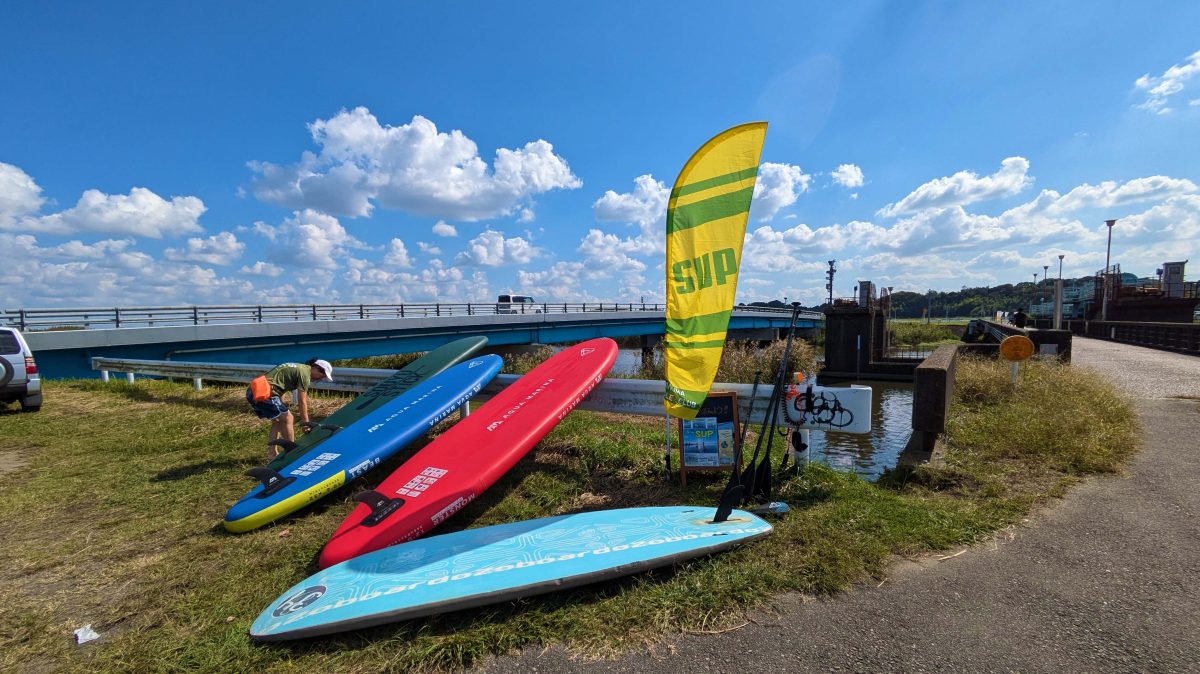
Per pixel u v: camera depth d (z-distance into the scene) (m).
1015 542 3.17
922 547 3.11
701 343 3.68
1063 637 2.28
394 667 2.21
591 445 5.20
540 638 2.37
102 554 3.43
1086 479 4.27
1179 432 5.80
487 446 4.27
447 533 3.50
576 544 3.02
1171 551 3.02
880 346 22.61
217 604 2.79
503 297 40.00
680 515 3.50
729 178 3.61
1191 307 27.86
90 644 2.49
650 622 2.46
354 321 21.41
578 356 6.20
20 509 4.25
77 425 7.48
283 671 2.22
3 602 2.88
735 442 4.34
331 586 2.69
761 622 2.45
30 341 14.27
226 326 17.98
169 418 7.68
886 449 8.02
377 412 5.54
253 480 4.82
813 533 3.25
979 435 5.50
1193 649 2.18
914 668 2.12
